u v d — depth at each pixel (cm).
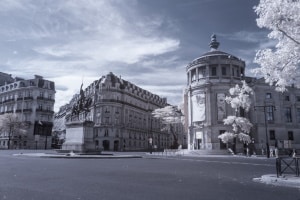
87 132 3038
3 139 8106
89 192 779
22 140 7712
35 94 7931
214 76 5238
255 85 5353
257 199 733
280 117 5294
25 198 680
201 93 5222
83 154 2897
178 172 1451
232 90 4422
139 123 8906
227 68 5322
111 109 7744
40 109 7912
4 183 922
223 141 4522
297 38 1253
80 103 3259
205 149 4894
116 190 823
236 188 918
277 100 5359
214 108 5047
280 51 1343
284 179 1080
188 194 782
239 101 4262
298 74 1351
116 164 1942
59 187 856
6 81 9406
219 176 1288
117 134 7675
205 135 5031
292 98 5462
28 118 7819
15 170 1351
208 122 5012
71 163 1908
